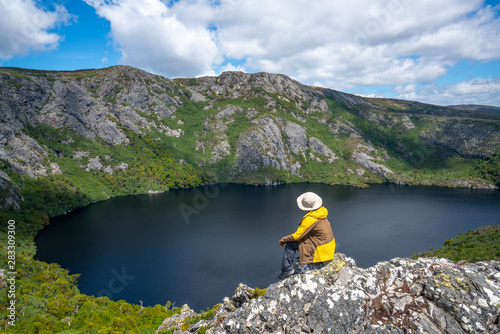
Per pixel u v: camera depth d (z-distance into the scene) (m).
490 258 74.56
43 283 97.88
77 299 89.38
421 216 186.75
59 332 70.94
